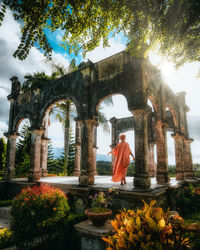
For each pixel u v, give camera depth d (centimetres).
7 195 946
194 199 891
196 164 1619
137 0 358
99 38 425
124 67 724
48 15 353
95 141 1527
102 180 959
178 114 1171
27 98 1103
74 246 471
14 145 1164
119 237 172
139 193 546
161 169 799
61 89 920
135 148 635
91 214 425
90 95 798
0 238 409
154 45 432
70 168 2700
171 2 368
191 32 410
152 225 159
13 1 291
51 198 465
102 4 367
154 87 797
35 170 931
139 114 650
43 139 1248
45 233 441
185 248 160
